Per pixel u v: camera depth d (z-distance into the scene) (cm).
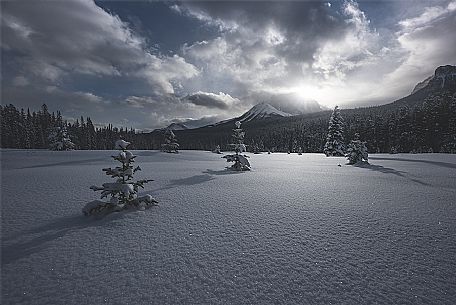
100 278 375
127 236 541
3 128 7569
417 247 484
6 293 338
